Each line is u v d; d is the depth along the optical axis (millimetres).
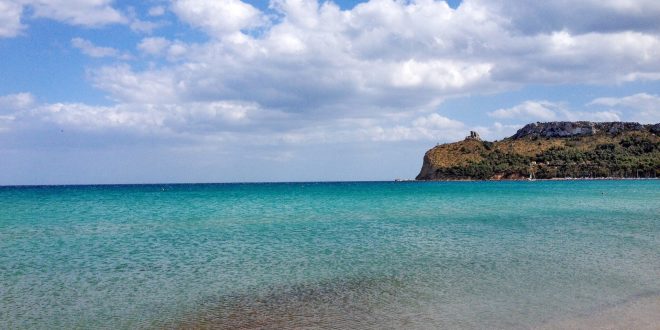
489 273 18062
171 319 13141
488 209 50250
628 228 32062
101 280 17484
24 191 124000
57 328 12516
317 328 12211
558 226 33469
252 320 12953
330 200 70625
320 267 19453
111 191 122125
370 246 24625
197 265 19984
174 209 52125
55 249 24125
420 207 53719
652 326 11922
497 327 11977
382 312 13438
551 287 15828
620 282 16438
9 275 18297
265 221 37719
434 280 17062
